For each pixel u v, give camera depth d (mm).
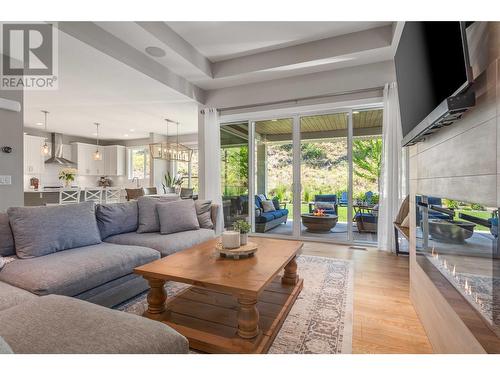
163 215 3025
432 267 1579
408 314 1931
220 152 4871
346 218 4215
